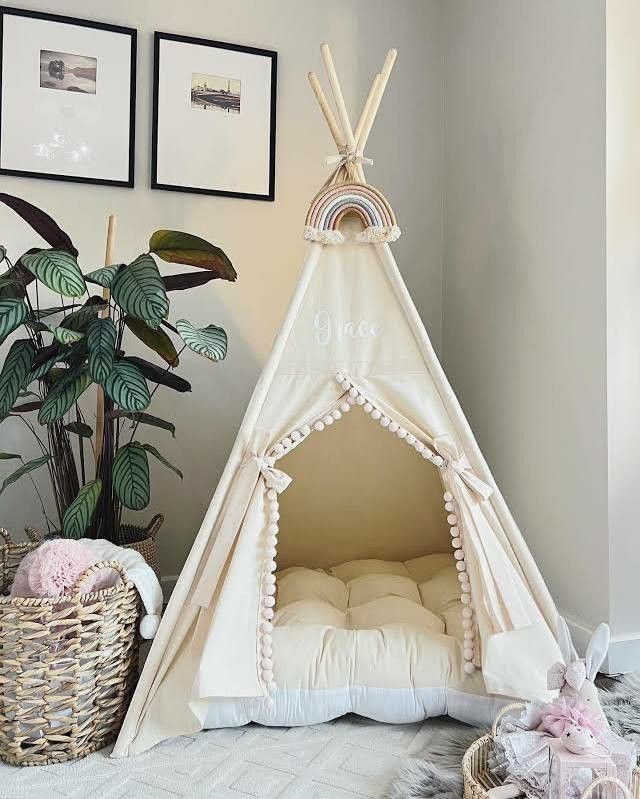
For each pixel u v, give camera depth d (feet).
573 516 6.91
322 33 9.04
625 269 6.49
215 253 6.76
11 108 7.78
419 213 9.48
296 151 8.95
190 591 5.57
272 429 5.71
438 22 9.54
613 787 4.03
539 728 4.47
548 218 7.27
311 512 8.23
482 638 5.46
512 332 7.94
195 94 8.45
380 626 6.21
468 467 5.84
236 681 5.25
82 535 6.08
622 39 6.49
